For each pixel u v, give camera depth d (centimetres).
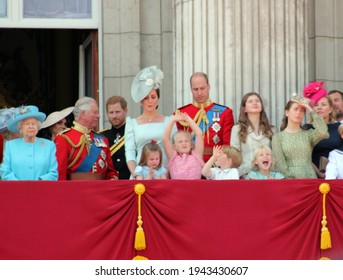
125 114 5222
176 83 5612
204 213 4566
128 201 4547
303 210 4584
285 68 5506
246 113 4978
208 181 4578
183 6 5572
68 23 6106
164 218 4556
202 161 4844
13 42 7706
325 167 4975
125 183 4559
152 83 4947
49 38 7681
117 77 6050
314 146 5038
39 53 7706
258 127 4972
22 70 7688
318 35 6116
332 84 6122
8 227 4541
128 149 4931
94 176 4950
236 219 4569
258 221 4572
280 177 4841
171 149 4844
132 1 6059
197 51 5509
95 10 6122
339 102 5416
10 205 4547
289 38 5525
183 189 4572
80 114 4962
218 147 4828
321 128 4884
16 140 4778
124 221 4547
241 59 5466
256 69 5469
